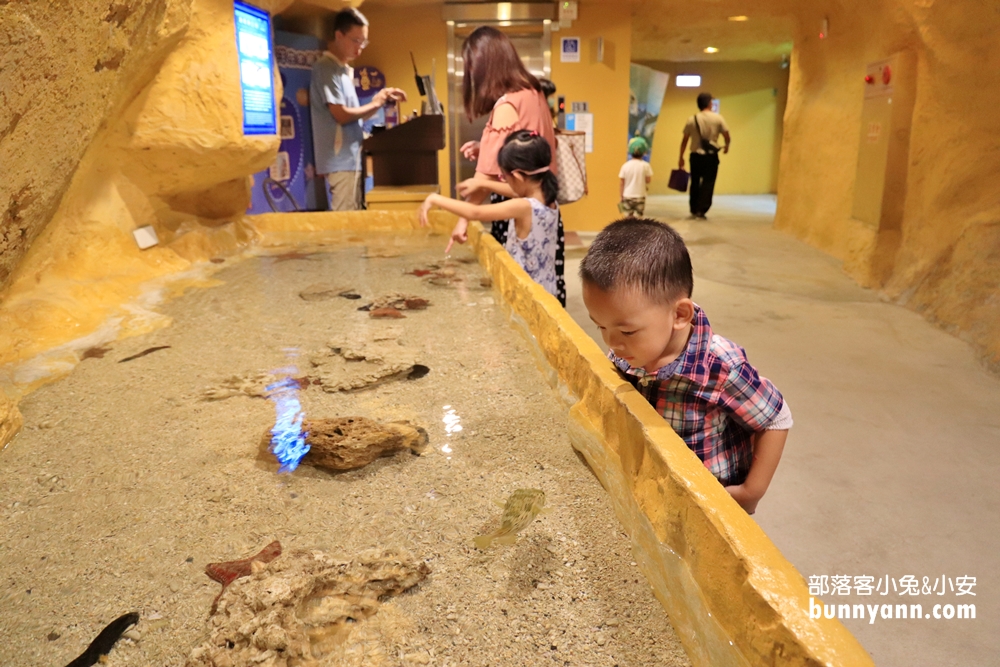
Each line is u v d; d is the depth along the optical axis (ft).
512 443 6.28
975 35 17.02
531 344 8.57
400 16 32.17
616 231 4.96
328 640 3.90
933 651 6.48
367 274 12.79
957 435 10.94
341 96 21.89
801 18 30.83
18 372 7.85
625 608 4.20
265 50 15.15
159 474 5.78
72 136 8.76
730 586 3.48
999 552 7.97
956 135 18.13
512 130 11.84
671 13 34.53
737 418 5.41
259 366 8.21
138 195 13.02
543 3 31.83
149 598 4.29
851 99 25.57
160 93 12.37
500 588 4.36
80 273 10.98
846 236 24.89
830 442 10.69
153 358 8.53
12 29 6.19
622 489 5.08
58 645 3.91
